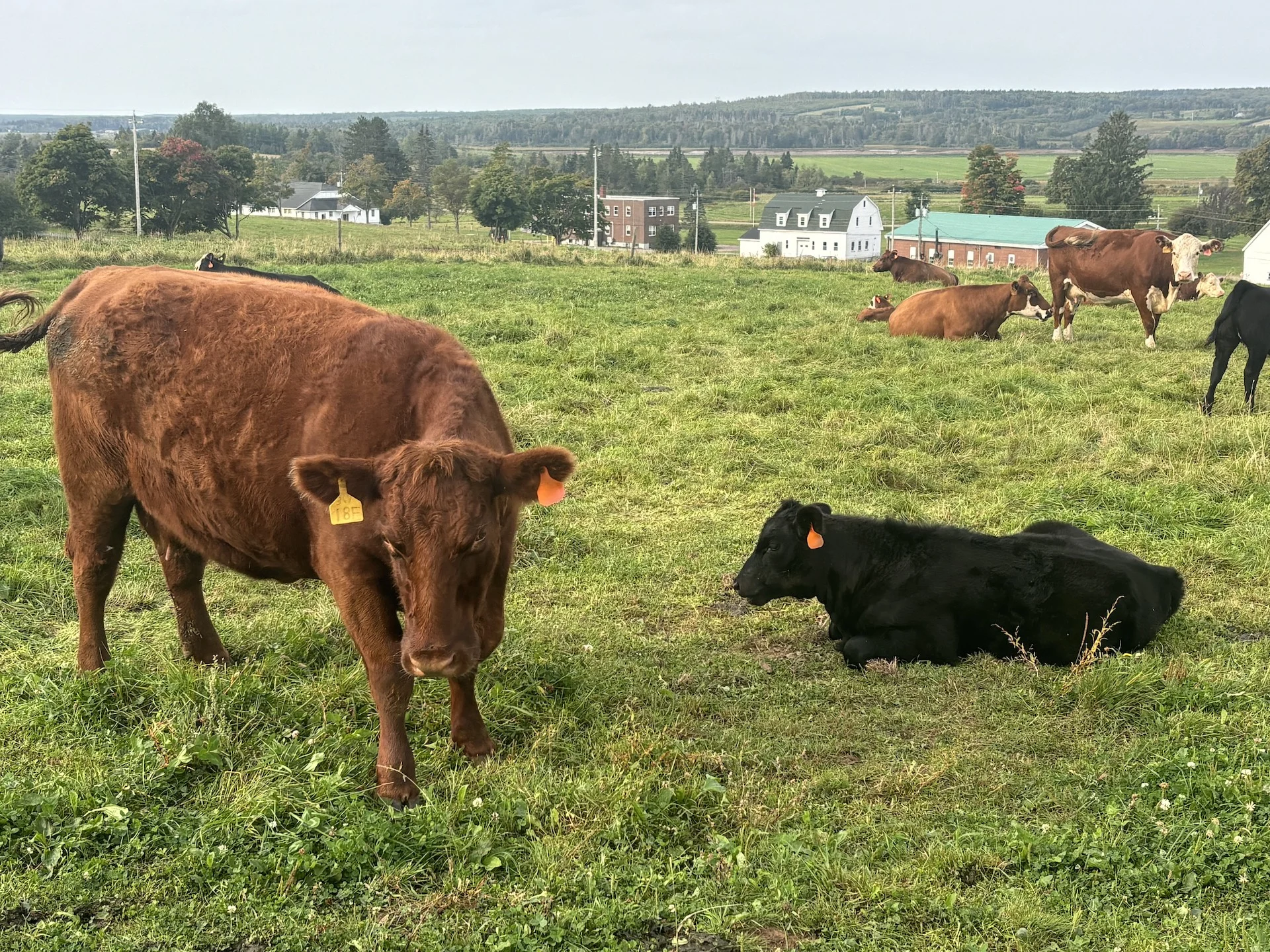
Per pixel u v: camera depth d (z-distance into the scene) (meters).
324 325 5.23
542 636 6.66
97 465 5.77
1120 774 4.92
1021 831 4.43
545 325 18.56
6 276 24.09
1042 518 8.90
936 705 5.85
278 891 4.11
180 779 4.87
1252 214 88.25
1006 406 12.98
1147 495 9.19
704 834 4.56
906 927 3.96
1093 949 3.81
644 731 5.36
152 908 4.02
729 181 188.75
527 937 3.86
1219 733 5.16
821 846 4.42
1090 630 6.27
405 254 35.69
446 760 5.15
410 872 4.23
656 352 16.28
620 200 119.44
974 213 102.12
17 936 3.89
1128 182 93.38
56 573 7.52
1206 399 12.71
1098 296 18.39
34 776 4.84
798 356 16.30
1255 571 7.65
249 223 87.19
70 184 60.53
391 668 4.78
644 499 9.70
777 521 6.80
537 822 4.54
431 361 5.06
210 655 6.16
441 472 4.25
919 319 19.19
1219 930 3.85
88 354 5.65
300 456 5.02
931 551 6.52
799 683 6.16
